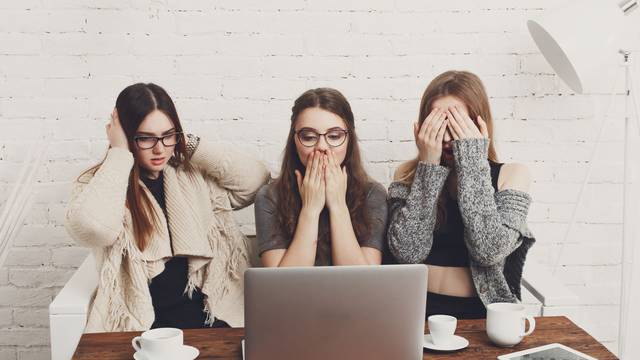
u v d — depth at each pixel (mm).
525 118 2684
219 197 2295
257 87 2611
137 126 2066
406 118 2660
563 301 1936
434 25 2625
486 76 2658
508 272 2123
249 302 1363
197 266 2174
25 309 2641
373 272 1370
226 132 2623
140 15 2547
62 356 1913
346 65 2623
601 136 2705
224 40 2580
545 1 2633
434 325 1545
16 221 2150
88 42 2545
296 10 2586
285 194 2176
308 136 2111
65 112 2568
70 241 2621
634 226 2730
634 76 2672
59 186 2592
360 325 1383
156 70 2576
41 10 2523
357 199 2180
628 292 2629
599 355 1503
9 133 2561
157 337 1521
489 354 1511
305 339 1382
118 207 2008
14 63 2537
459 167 2045
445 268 2119
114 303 2023
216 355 1501
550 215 2732
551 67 2643
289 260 2066
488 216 1989
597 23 2275
